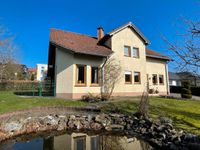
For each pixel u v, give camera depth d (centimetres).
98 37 2267
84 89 1717
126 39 2077
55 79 1753
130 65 2066
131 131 1027
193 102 1628
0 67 3050
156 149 765
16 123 951
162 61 2517
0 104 1184
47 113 1137
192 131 810
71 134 993
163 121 966
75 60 1689
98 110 1221
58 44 1698
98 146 812
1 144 813
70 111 1209
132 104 1376
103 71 1861
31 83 2386
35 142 853
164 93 2450
